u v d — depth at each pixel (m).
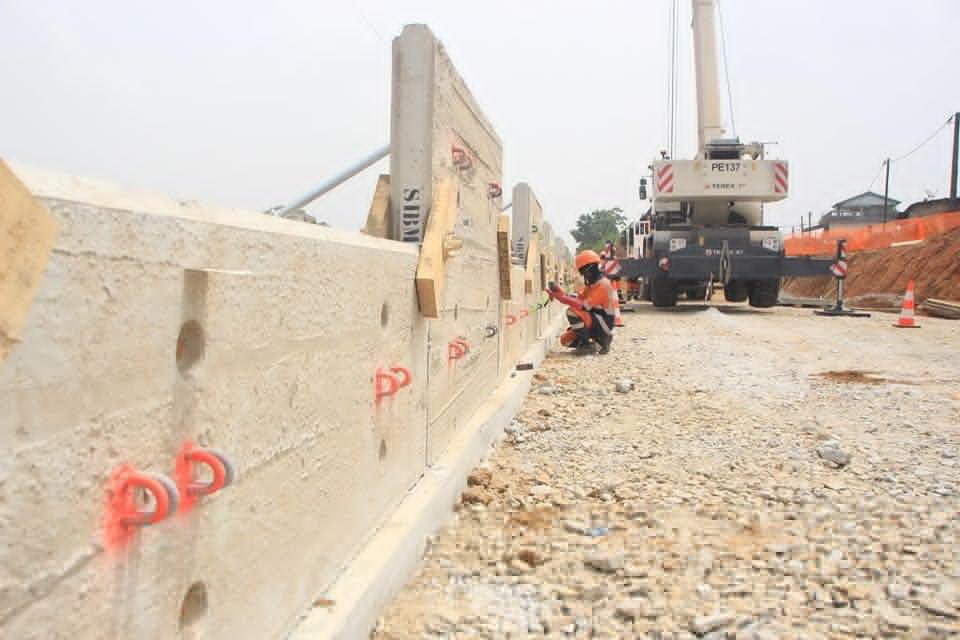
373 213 3.94
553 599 3.08
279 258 2.09
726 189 16.73
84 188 1.34
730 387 7.70
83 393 1.31
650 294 19.23
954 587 3.13
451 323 4.61
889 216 43.25
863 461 5.05
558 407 7.11
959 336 12.31
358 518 2.92
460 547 3.62
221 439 1.81
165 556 1.59
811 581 3.23
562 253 19.83
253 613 2.02
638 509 4.20
